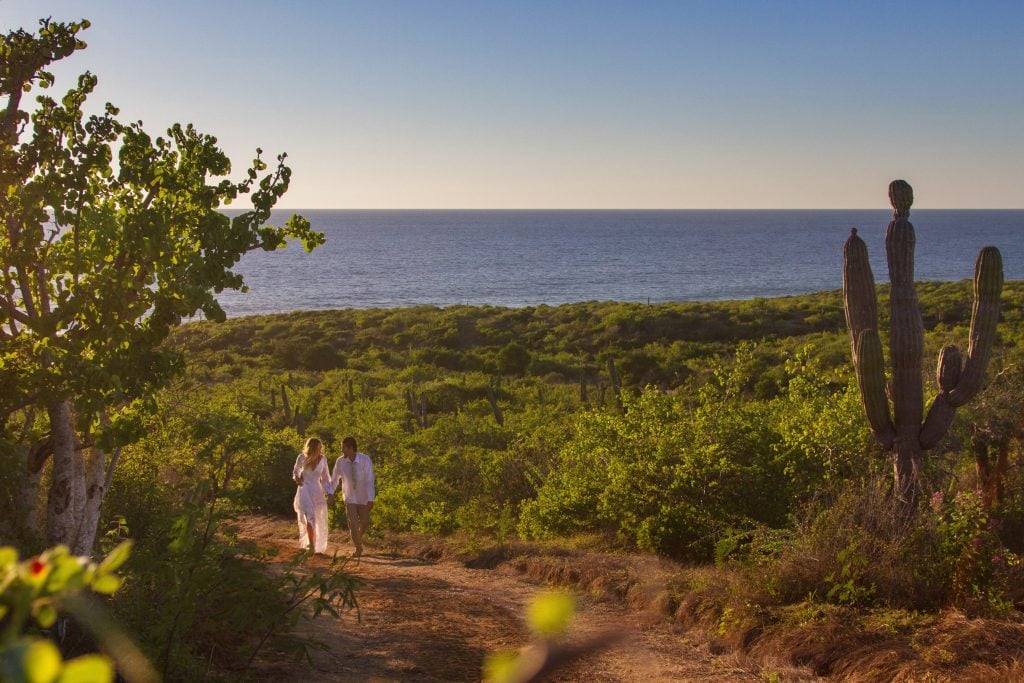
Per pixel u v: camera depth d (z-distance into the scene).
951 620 6.25
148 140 6.05
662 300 119.75
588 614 7.32
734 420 11.31
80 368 5.22
